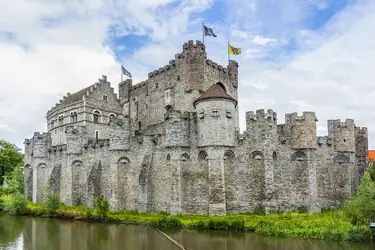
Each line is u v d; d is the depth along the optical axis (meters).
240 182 50.44
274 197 48.78
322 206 53.62
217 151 49.62
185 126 52.56
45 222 52.88
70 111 81.38
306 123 52.34
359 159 62.94
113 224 49.00
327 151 55.59
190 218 47.09
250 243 36.53
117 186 55.56
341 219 42.50
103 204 51.75
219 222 42.78
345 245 35.28
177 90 66.25
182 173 51.72
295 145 52.25
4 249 37.38
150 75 73.69
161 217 46.59
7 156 88.81
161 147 53.69
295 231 38.88
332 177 55.38
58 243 39.47
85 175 62.72
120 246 37.44
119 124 56.91
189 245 36.47
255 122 51.03
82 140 64.50
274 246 35.25
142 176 52.78
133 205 54.75
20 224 51.53
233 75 73.31
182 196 51.19
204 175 50.78
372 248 34.09
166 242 38.06
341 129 56.94
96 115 80.19
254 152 50.62
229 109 51.16
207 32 65.25
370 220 38.62
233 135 51.25
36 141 71.31
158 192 52.81
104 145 60.31
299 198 51.38
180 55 66.56
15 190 71.25
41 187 70.44
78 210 54.66
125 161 56.25
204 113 51.03
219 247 35.34
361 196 39.34
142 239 40.06
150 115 72.69
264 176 49.34
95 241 39.94
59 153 67.69
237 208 49.91
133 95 79.94
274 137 51.16
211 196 48.94
